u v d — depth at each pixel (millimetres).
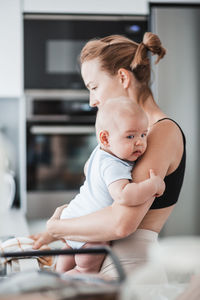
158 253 669
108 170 1109
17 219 2879
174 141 1146
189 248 652
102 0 3016
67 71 3043
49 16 3016
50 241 1199
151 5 2945
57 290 497
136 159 1161
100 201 1145
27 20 3010
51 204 3006
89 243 1118
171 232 2854
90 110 3051
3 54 3107
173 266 639
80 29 3025
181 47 2898
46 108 3031
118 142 1129
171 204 1162
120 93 1239
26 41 3016
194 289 600
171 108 2885
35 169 3002
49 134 3008
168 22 2898
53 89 3037
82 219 1100
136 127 1116
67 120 3035
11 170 3584
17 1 3072
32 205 2992
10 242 1202
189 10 2906
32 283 514
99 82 1250
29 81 3027
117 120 1134
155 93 2871
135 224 1045
